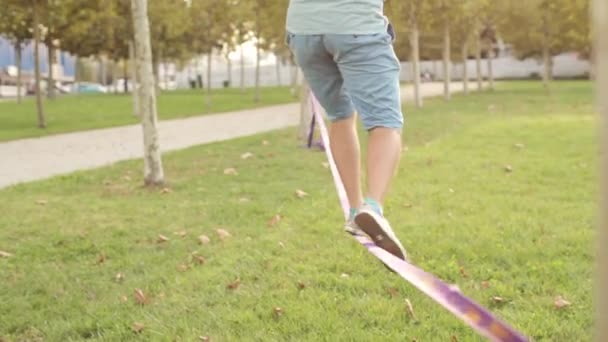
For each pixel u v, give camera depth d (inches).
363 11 114.3
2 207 319.6
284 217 280.2
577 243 227.1
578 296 177.3
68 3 813.9
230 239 248.7
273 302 179.2
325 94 129.5
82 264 228.4
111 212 305.7
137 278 208.5
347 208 119.1
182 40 1690.5
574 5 1334.9
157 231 267.0
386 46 115.9
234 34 1232.2
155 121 373.7
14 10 808.9
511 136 555.5
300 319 167.3
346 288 189.0
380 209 109.5
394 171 114.3
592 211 277.3
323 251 226.2
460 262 212.4
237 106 1217.4
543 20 1465.3
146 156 373.1
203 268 214.1
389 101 114.6
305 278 198.1
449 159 434.3
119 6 987.9
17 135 705.6
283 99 1470.2
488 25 1540.4
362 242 105.8
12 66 2576.3
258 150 518.6
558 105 953.5
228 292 190.9
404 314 168.4
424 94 1459.2
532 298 178.2
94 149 585.3
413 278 82.2
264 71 3088.1
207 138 660.1
